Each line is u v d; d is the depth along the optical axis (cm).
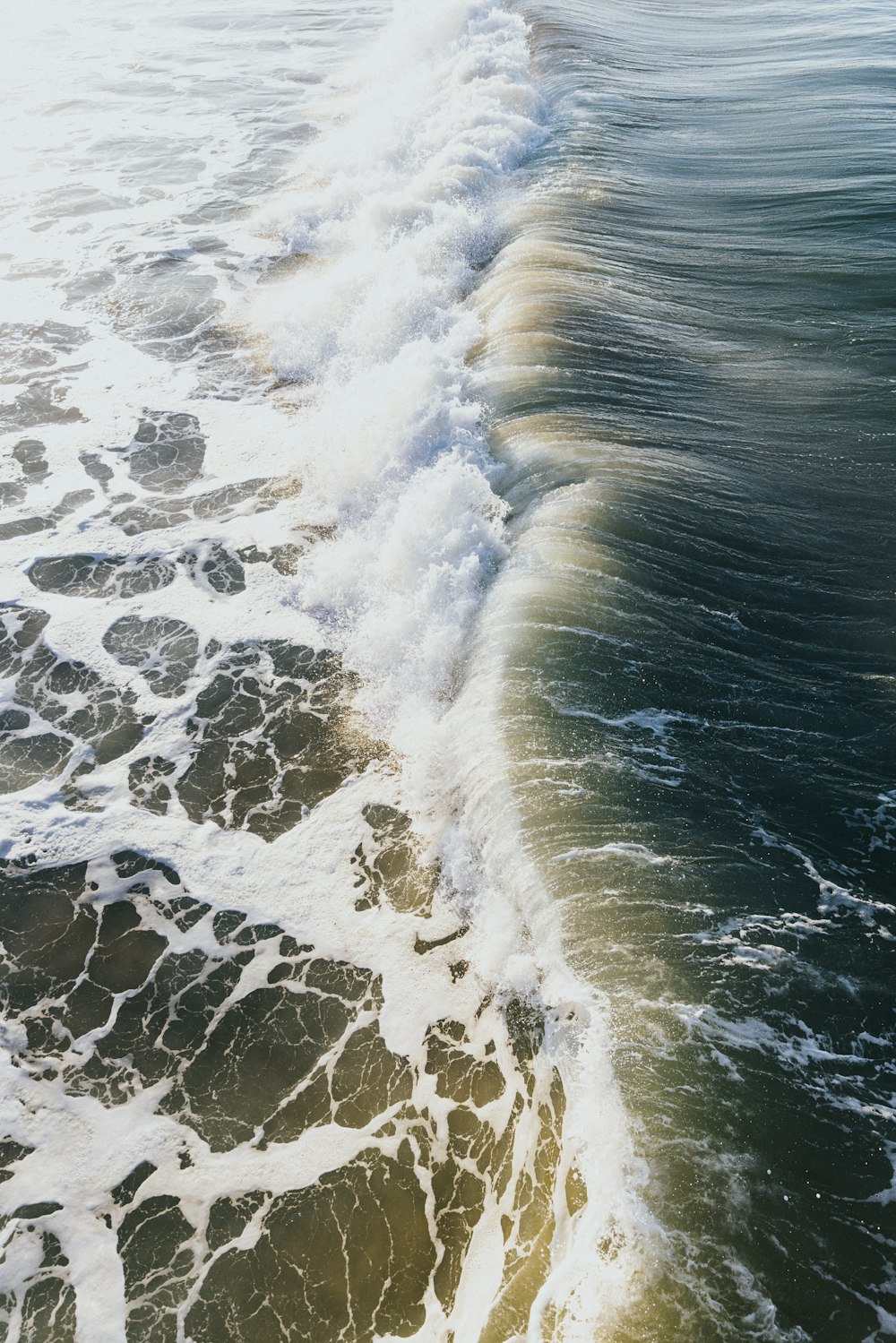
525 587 852
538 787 691
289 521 1050
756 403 1074
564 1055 566
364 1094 581
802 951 589
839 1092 524
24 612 949
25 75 2508
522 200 1577
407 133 1967
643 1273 466
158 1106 586
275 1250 518
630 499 923
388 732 813
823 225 1402
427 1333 478
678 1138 509
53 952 671
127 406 1243
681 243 1420
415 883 694
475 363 1194
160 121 2192
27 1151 569
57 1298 509
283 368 1312
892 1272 459
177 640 916
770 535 898
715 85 2012
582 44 2267
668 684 768
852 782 695
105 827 753
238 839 738
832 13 2406
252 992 640
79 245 1642
